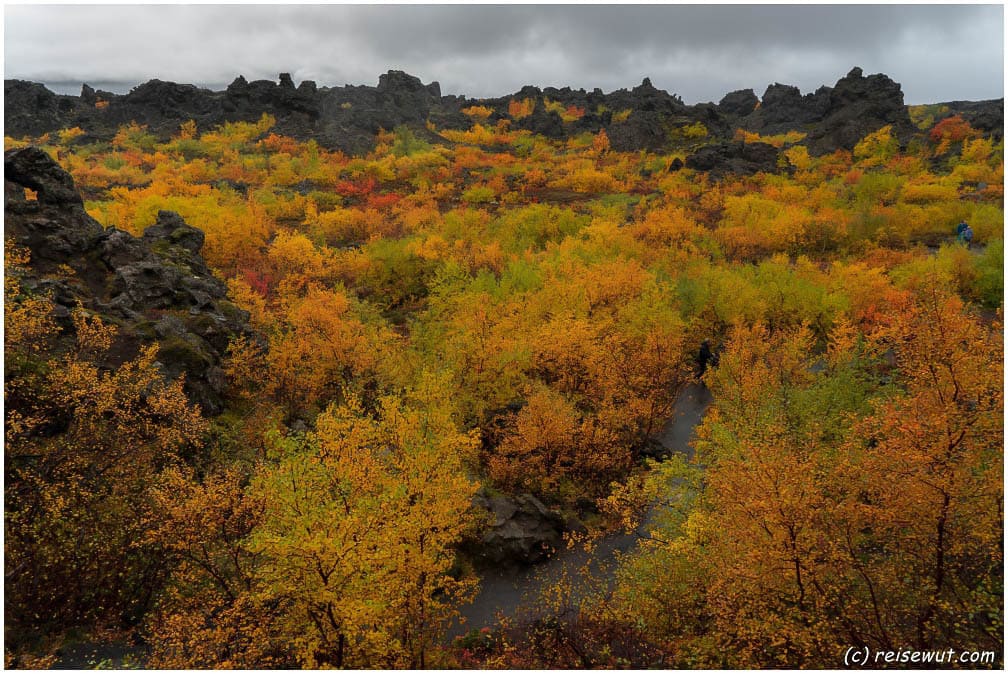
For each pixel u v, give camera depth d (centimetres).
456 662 1919
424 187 12900
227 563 1844
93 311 3281
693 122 18800
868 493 1658
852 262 5997
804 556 1449
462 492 2150
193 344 3397
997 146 12156
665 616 1861
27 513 1836
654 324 3909
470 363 3666
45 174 4022
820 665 1447
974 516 1425
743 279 5006
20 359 2420
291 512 1716
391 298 6600
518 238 8088
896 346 1748
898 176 11375
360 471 1956
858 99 17188
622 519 2902
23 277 3120
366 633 1585
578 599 2348
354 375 3738
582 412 3612
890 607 1531
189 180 12162
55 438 2152
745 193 10919
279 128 18738
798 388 2616
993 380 1461
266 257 6838
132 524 1938
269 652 1709
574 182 13162
